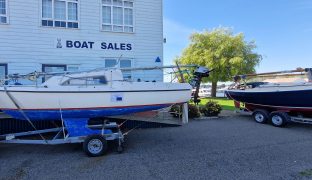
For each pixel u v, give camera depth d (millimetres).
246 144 7004
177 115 10297
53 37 10602
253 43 27859
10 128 7836
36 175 4922
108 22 11461
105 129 6574
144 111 6867
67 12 10836
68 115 6273
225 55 27047
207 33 28688
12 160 5867
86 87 6145
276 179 4582
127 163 5559
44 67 10469
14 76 6598
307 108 9297
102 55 11312
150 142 7320
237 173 4891
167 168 5219
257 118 10336
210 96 28797
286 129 9031
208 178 4668
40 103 6039
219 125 9758
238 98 11438
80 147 6926
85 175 4906
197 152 6316
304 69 9445
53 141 6066
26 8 10227
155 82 6742
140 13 11938
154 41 12141
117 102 6414
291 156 5902
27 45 10234
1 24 9930
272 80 10805
